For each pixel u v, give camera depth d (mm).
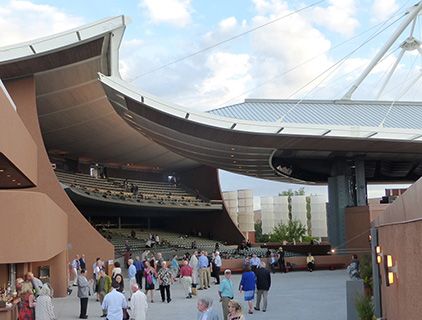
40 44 31234
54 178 33281
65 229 28734
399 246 7555
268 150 36844
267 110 35875
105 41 32719
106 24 31969
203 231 65688
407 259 6594
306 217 77375
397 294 8047
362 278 15422
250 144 34000
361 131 31281
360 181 39406
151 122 35000
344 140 32375
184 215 67000
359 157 39625
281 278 30516
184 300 21250
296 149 35500
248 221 68812
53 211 21906
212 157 41938
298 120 34375
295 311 17250
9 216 17406
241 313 8281
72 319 17047
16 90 33125
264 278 17406
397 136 31531
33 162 27109
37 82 35000
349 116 35531
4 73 32219
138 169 67125
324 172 44562
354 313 13500
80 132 48719
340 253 38750
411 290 6273
